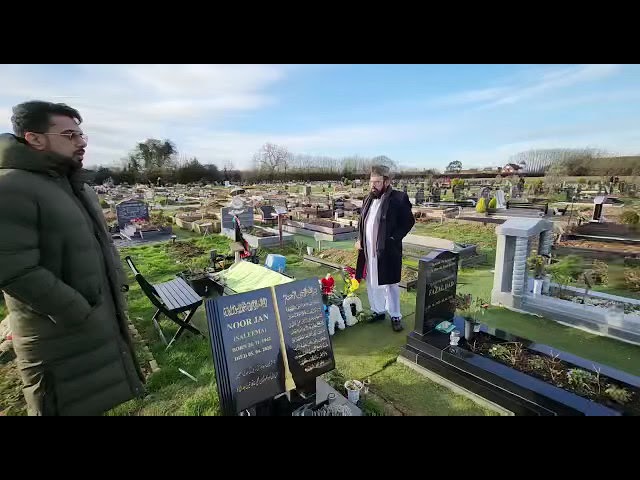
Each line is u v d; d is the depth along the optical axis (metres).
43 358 2.35
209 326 2.54
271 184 45.84
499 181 36.53
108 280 2.71
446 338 4.00
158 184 39.00
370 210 4.86
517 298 5.62
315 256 8.73
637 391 3.06
